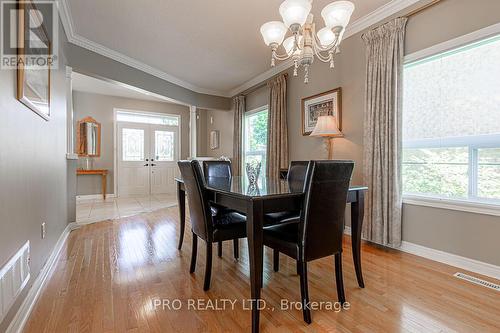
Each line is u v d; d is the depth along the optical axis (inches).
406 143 105.0
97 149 241.9
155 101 269.9
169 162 280.1
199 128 275.3
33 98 66.9
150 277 80.5
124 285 74.9
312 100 144.8
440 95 94.4
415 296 68.7
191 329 55.6
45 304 64.5
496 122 81.2
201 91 220.4
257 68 175.5
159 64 168.7
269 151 175.5
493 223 79.9
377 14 109.3
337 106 128.7
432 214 94.4
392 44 102.0
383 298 67.9
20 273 57.1
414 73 101.9
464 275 81.0
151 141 270.5
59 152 106.9
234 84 209.9
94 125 239.8
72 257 96.4
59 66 107.0
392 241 102.4
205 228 73.0
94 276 80.7
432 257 93.9
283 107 165.0
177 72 183.2
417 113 101.3
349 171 63.4
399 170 101.2
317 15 112.0
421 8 95.0
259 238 56.3
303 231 58.5
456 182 90.8
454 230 88.7
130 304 64.9
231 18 115.8
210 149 272.1
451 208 89.1
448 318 59.2
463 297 68.1
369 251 102.6
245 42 138.8
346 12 67.8
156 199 239.1
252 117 207.5
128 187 258.5
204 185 73.5
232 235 75.4
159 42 138.9
